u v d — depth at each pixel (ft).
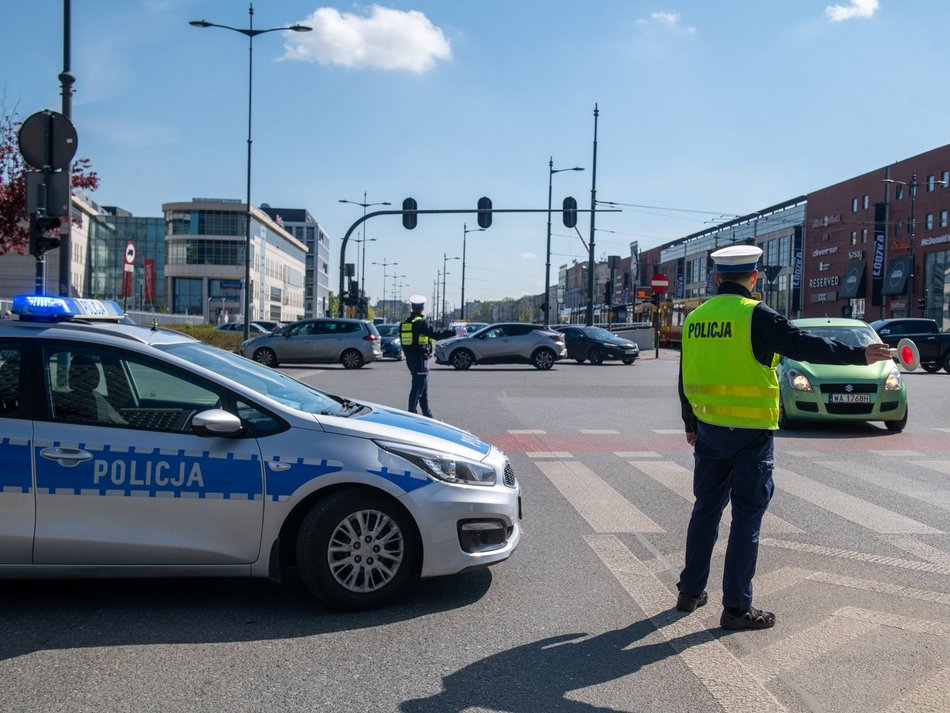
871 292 219.00
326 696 11.87
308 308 513.45
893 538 20.88
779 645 13.91
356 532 15.23
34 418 14.98
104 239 342.64
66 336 15.42
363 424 15.83
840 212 237.04
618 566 18.38
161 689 12.02
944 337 94.07
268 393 16.74
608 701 11.80
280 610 15.42
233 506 14.93
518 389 65.05
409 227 90.89
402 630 14.44
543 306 145.48
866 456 33.37
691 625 14.82
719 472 14.94
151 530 14.87
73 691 11.93
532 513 23.47
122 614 15.14
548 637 14.19
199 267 316.81
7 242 58.70
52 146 31.91
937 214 201.26
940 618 15.23
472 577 17.52
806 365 41.06
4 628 14.40
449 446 16.01
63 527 14.75
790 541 20.57
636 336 148.36
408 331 40.60
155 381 15.42
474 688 12.17
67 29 38.78
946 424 43.75
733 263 14.83
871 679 12.58
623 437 38.81
